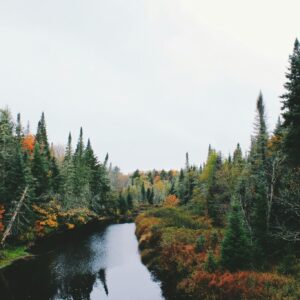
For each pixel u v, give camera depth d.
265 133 40.69
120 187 135.38
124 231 51.72
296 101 22.42
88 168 69.81
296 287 15.58
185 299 19.55
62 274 26.94
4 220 34.06
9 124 42.31
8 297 21.67
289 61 23.34
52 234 44.84
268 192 22.88
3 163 36.78
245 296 15.61
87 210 64.38
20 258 31.45
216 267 20.23
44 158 49.12
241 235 20.03
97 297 21.72
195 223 41.06
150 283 24.22
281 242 21.11
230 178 45.81
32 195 38.69
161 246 29.77
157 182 158.50
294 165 22.31
